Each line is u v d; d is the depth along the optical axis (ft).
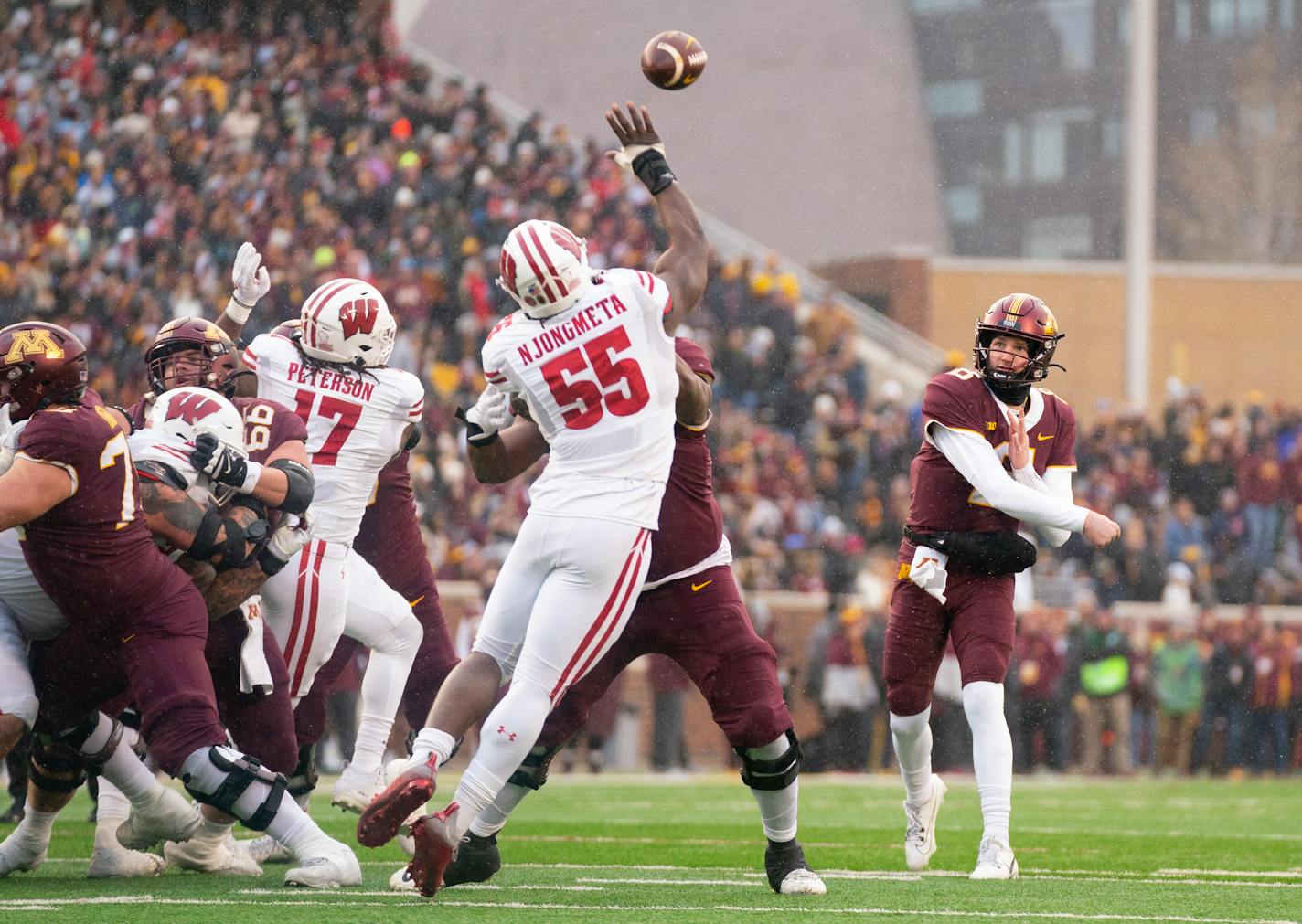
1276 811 141.69
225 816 69.82
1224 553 248.11
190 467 65.72
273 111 273.54
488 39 361.10
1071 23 370.73
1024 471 74.84
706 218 332.19
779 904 60.95
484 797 58.65
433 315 246.27
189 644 63.57
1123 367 349.41
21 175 253.44
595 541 58.70
